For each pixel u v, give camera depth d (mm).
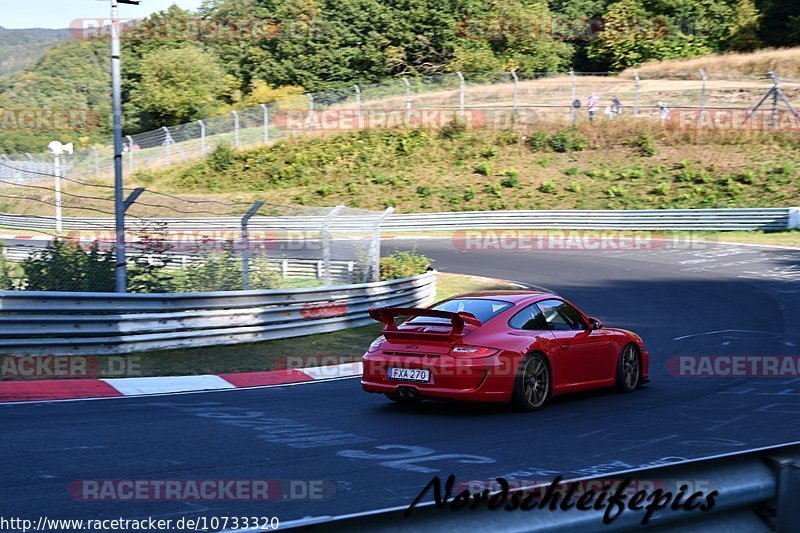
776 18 63469
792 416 8625
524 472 6160
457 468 6285
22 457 6508
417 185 42844
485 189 41469
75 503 5254
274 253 22906
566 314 9594
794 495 3361
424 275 20688
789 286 21875
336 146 47094
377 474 6086
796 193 35594
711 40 64375
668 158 41094
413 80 51312
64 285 14367
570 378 9281
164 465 6332
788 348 13883
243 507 5199
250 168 46375
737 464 3367
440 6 64125
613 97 48688
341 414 8734
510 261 29141
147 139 51938
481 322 8789
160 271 15438
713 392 10219
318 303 15664
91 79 77500
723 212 32938
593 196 39188
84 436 7379
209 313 13578
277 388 10828
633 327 16766
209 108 59625
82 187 39469
